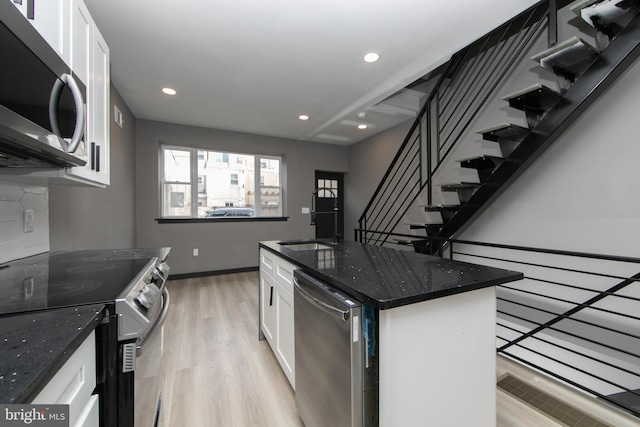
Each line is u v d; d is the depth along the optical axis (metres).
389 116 4.01
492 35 2.16
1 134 0.74
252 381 1.82
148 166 4.07
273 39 2.19
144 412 0.93
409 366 0.97
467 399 1.12
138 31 2.06
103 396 0.77
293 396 1.68
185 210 4.49
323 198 5.69
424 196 3.79
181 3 1.79
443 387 1.05
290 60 2.50
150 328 0.97
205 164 4.64
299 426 1.44
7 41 0.75
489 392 1.18
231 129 4.59
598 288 1.91
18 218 1.44
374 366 0.99
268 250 2.08
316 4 1.82
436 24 2.04
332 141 5.44
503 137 2.24
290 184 5.22
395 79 2.88
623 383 1.80
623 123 1.78
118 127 3.09
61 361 0.53
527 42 2.17
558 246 2.13
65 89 1.07
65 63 1.08
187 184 4.50
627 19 1.54
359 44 2.28
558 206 2.12
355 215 5.55
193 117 3.99
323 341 1.15
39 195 1.62
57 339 0.58
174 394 1.69
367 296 0.92
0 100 0.72
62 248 1.88
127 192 3.49
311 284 1.24
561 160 2.11
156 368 1.12
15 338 0.59
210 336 2.45
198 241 4.46
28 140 0.83
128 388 0.79
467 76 3.03
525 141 2.02
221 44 2.24
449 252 2.98
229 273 4.69
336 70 2.69
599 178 1.90
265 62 2.53
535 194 2.27
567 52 1.68
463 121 3.09
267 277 2.19
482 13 1.94
